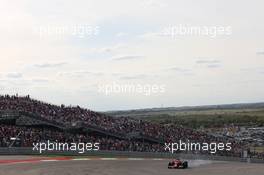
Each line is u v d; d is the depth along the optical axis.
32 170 46.03
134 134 92.56
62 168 48.72
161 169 52.03
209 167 58.31
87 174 43.62
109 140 78.62
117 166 53.69
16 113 79.25
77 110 93.81
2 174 42.16
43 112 84.06
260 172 50.97
